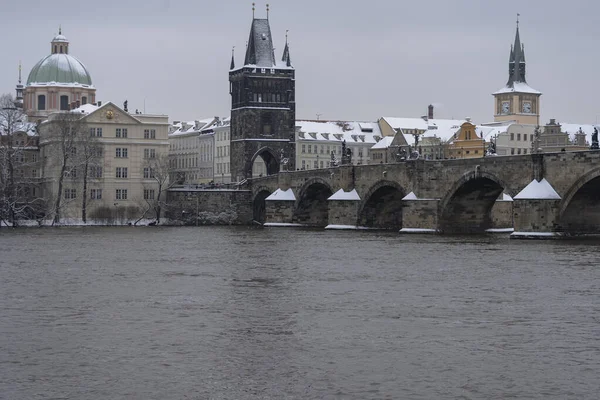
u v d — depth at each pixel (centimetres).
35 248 14262
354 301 7894
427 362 5616
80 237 17625
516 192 16475
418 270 10369
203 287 8875
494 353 5831
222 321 6894
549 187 15712
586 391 5028
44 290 8650
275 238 17262
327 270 10462
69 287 8881
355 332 6469
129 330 6544
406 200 19012
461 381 5212
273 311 7356
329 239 16738
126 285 9050
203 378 5266
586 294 8262
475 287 8794
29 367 5509
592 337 6297
